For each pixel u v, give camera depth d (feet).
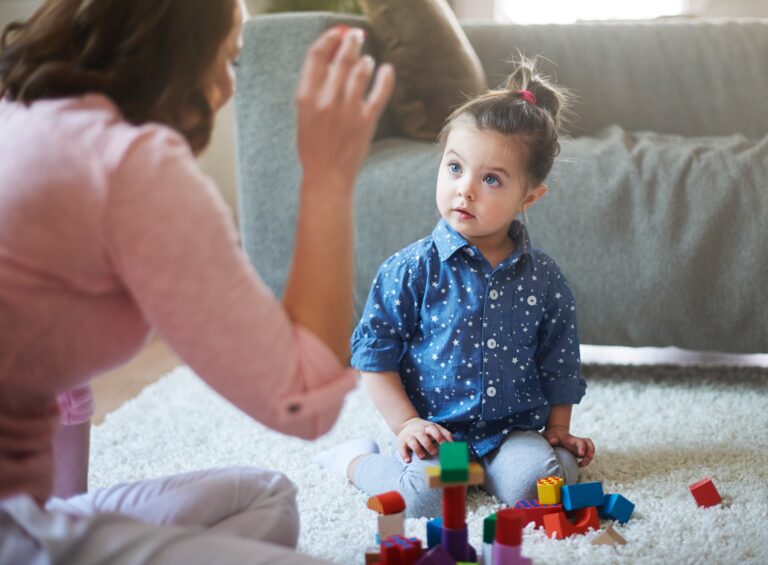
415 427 4.20
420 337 4.48
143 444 5.05
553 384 4.61
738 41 8.06
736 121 7.93
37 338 2.27
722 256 5.66
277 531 2.88
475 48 8.03
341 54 2.28
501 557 2.78
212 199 2.27
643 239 5.72
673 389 5.97
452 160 4.39
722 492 4.20
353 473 4.42
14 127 2.32
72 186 2.16
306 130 2.33
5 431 2.29
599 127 8.01
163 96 2.39
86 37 2.42
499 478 4.24
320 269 2.43
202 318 2.23
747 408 5.51
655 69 8.02
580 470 4.52
